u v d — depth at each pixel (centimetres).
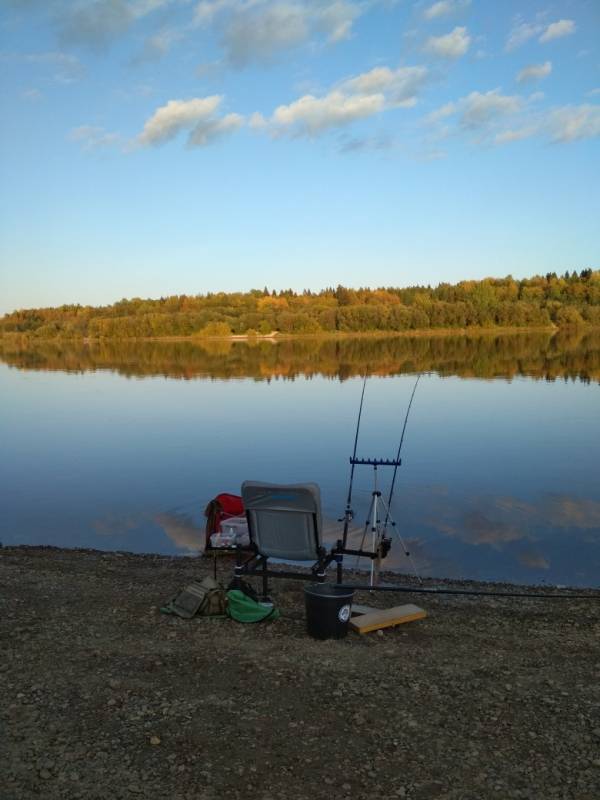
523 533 994
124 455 1733
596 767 377
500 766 378
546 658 528
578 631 593
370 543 947
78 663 510
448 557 897
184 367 5469
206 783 363
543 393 2889
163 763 381
